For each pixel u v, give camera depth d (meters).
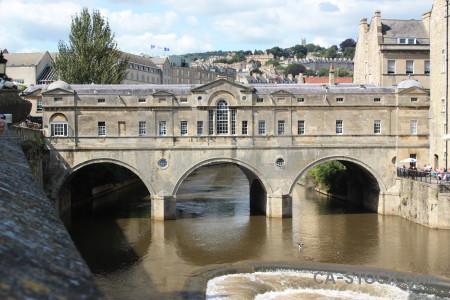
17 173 12.84
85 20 66.81
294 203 61.62
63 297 5.32
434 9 52.94
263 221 49.97
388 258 36.91
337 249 39.59
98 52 66.62
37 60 89.50
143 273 34.12
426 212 45.25
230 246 40.91
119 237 43.94
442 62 50.78
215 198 65.06
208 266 35.72
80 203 57.59
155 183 49.44
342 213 54.09
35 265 5.96
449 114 49.28
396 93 51.56
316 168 72.44
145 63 125.62
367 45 69.94
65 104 47.88
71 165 48.12
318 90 52.94
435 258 36.62
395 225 47.28
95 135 48.53
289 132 50.62
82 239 43.28
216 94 49.81
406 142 51.81
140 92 50.81
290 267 35.28
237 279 32.81
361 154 51.50
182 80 148.62
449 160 49.31
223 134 50.12
